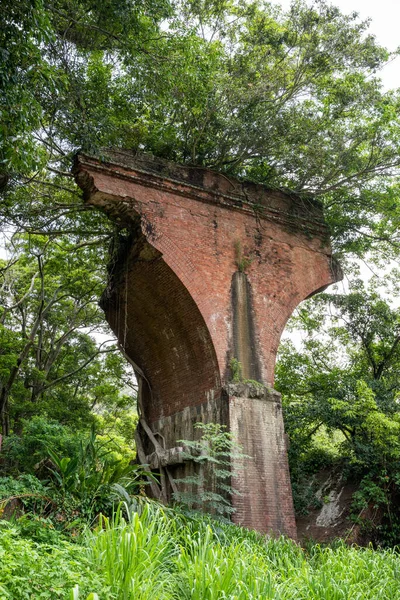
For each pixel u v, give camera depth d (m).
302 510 16.47
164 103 13.46
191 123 14.71
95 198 12.95
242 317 13.99
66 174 13.72
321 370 20.73
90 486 9.38
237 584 5.88
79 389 27.00
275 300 14.68
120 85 13.95
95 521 9.10
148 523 7.07
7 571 4.65
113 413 28.25
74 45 13.17
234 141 14.82
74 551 5.81
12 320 24.67
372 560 8.99
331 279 15.91
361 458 16.14
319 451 18.30
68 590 4.84
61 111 12.71
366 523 14.95
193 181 14.38
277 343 14.38
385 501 15.16
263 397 13.30
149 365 15.48
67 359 24.83
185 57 12.51
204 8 15.36
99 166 12.88
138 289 14.58
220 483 12.11
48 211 16.09
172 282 13.57
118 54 13.03
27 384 22.61
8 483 9.38
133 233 13.85
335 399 16.31
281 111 14.89
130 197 13.09
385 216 17.19
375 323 19.27
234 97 14.45
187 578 5.99
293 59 15.48
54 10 11.41
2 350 21.36
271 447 12.95
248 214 15.01
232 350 13.60
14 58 9.61
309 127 15.16
